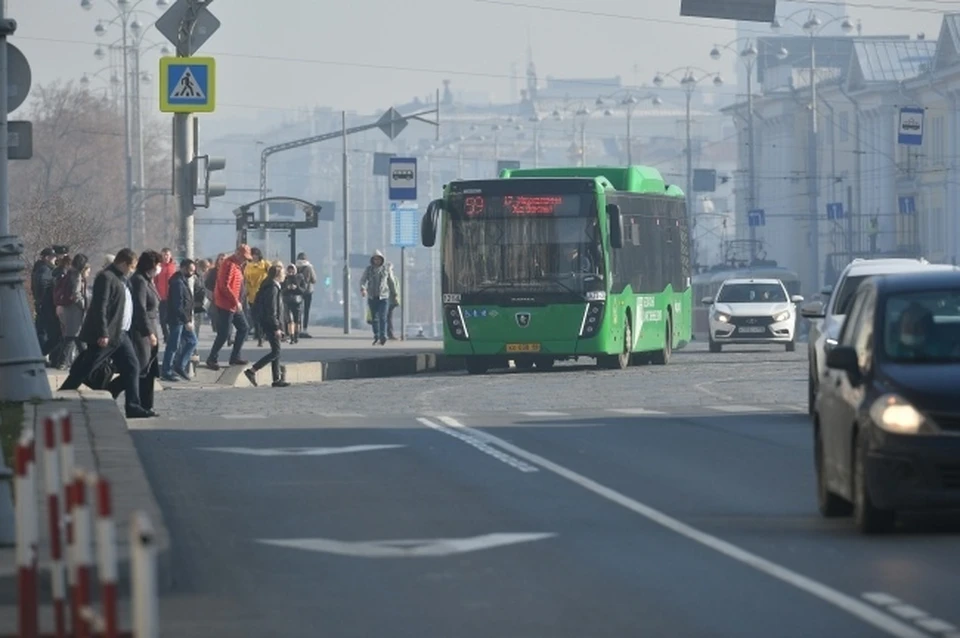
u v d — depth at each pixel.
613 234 82.69
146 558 13.00
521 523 30.62
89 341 53.31
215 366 77.81
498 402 62.66
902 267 55.69
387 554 27.19
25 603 18.11
